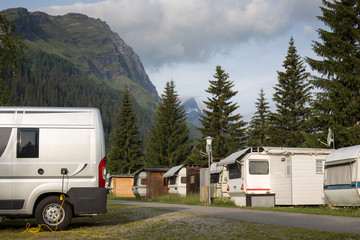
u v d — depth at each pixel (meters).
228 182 20.80
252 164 19.03
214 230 9.21
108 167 68.19
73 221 11.39
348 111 25.97
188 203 24.66
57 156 9.25
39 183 9.09
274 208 17.25
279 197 18.78
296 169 18.47
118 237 8.07
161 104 62.31
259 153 19.12
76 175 9.26
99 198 9.26
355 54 27.19
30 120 9.34
